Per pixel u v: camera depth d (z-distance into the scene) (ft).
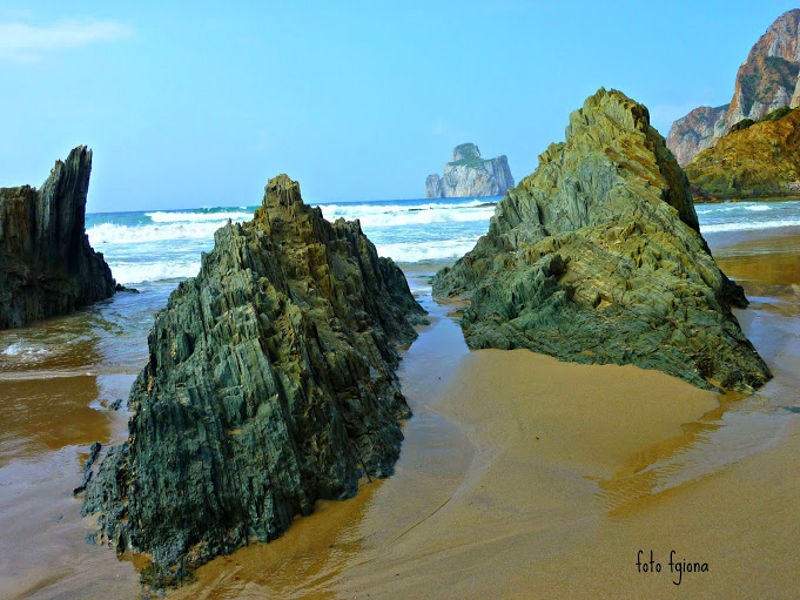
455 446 35.99
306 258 50.03
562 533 25.66
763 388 42.22
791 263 99.91
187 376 31.42
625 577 22.07
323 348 36.76
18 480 33.71
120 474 29.45
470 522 27.27
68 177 81.30
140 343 64.69
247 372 30.45
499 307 59.93
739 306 67.36
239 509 27.02
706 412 38.81
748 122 381.60
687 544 23.76
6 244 74.59
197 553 25.43
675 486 29.09
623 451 33.78
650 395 41.96
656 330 48.62
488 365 51.24
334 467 30.17
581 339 51.55
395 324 62.13
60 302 79.77
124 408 45.14
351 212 262.88
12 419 43.01
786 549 22.62
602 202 69.05
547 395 43.27
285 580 23.90
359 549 25.76
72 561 25.77
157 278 110.93
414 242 151.23
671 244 56.39
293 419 29.99
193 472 27.09
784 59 651.66
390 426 37.04
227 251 42.60
